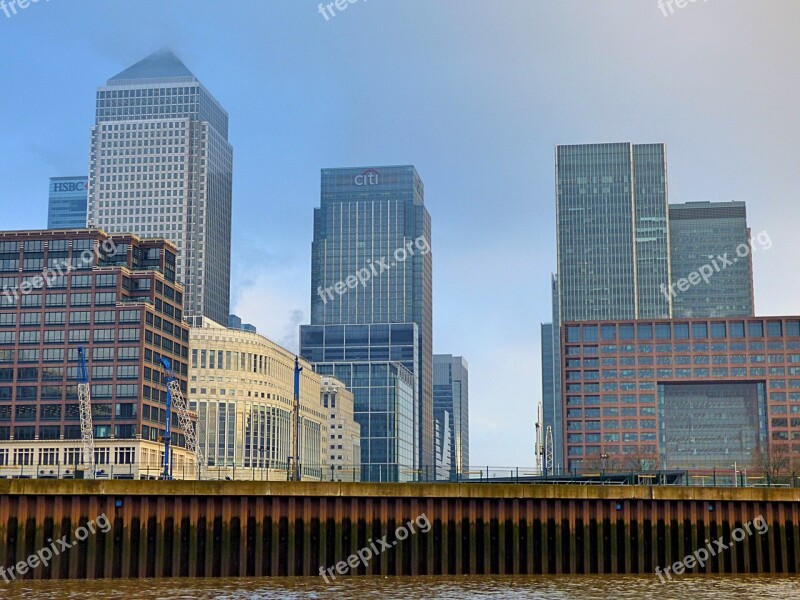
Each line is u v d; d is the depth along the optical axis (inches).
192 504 4121.6
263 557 4141.2
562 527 4375.0
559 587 3986.2
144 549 4065.0
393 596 3678.6
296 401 6058.1
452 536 4288.9
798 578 4372.5
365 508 4239.7
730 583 4192.9
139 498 4097.0
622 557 4416.8
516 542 4315.9
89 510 4060.0
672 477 6599.4
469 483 4333.2
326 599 3582.7
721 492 4522.6
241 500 4148.6
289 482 4188.0
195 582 3978.8
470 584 4033.0
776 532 4557.1
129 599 3531.0
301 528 4183.1
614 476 5772.6
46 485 4045.3
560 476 5551.2
